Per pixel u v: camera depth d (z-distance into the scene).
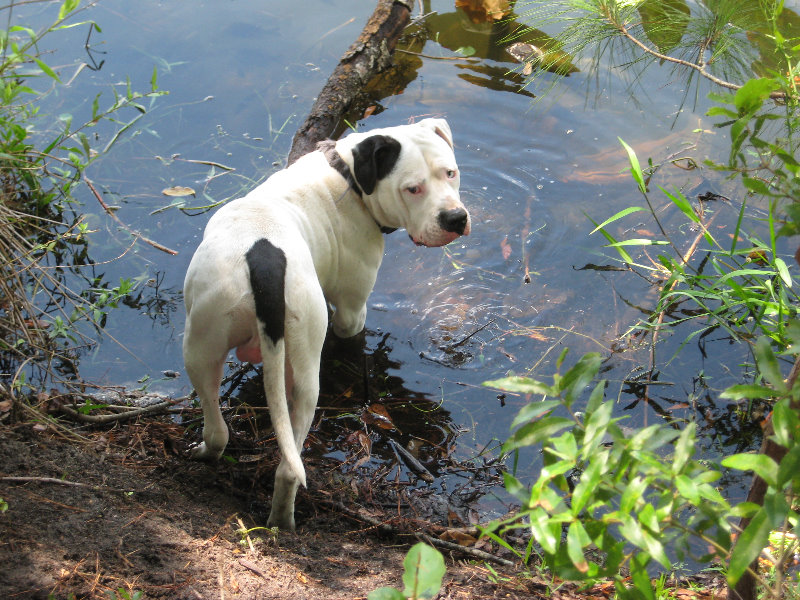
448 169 3.84
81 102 6.19
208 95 6.40
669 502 1.62
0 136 5.16
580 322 4.69
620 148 5.91
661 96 6.36
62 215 5.25
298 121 6.20
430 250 5.22
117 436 3.70
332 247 3.97
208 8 7.48
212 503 3.25
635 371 4.39
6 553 2.51
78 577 2.47
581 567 1.49
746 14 4.97
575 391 1.76
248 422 4.03
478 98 6.41
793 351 1.66
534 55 6.73
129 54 6.77
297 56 6.88
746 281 4.68
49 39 6.82
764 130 5.38
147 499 3.07
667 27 4.83
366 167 3.81
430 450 4.00
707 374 4.36
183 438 3.77
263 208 3.27
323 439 4.03
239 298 2.92
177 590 2.51
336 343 4.59
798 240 5.04
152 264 4.98
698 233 5.18
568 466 1.62
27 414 3.55
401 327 4.70
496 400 4.29
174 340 4.50
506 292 4.90
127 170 5.68
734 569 1.54
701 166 5.65
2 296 4.22
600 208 5.45
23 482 2.95
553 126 6.13
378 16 6.66
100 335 4.50
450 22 7.24
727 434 4.03
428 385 4.36
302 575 2.77
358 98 6.41
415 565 1.52
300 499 3.52
